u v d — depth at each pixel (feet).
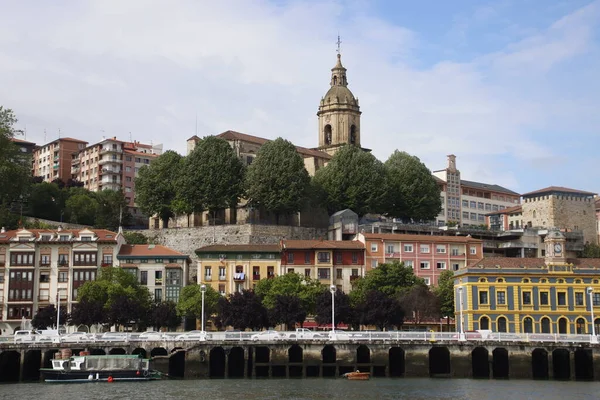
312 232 622.95
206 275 530.27
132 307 444.96
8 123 646.33
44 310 469.57
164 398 295.28
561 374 386.73
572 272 441.27
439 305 480.64
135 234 613.93
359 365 374.43
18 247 531.09
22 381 361.51
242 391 314.96
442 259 556.10
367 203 647.15
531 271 442.91
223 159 618.85
